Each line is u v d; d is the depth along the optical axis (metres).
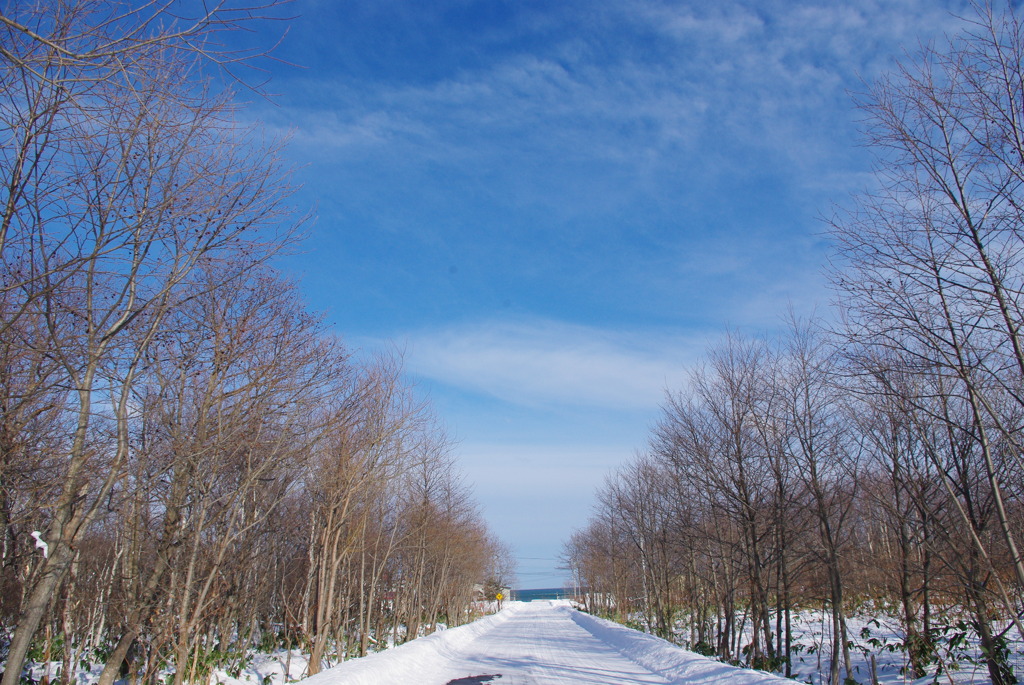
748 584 21.52
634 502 29.69
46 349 8.33
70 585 12.24
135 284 8.87
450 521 34.75
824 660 19.83
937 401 11.40
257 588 18.34
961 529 12.43
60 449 10.24
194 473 11.85
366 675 12.97
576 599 80.00
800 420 16.64
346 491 17.62
